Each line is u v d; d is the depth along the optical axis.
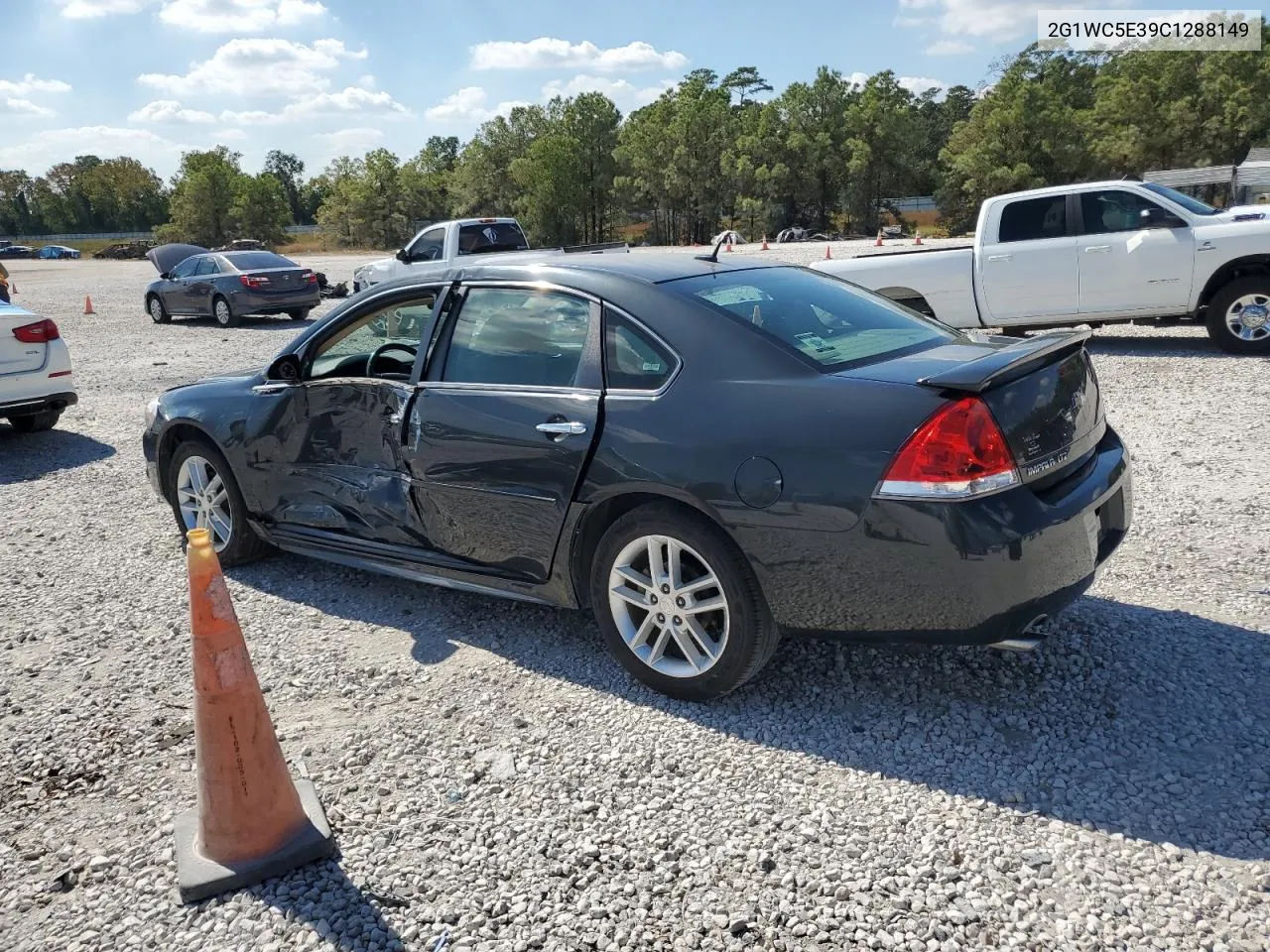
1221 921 2.43
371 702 3.83
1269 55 65.56
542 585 3.99
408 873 2.80
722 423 3.38
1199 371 9.36
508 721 3.63
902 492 3.07
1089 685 3.61
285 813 2.89
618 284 3.82
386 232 98.31
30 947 2.61
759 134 86.44
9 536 6.31
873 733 3.39
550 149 87.56
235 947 2.55
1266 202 16.91
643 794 3.12
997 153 74.25
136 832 3.09
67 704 3.96
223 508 5.43
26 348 8.86
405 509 4.37
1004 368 3.11
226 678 2.78
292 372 4.79
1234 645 3.85
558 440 3.74
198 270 19.83
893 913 2.53
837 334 3.73
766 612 3.43
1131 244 10.06
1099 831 2.80
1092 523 3.38
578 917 2.59
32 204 165.62
